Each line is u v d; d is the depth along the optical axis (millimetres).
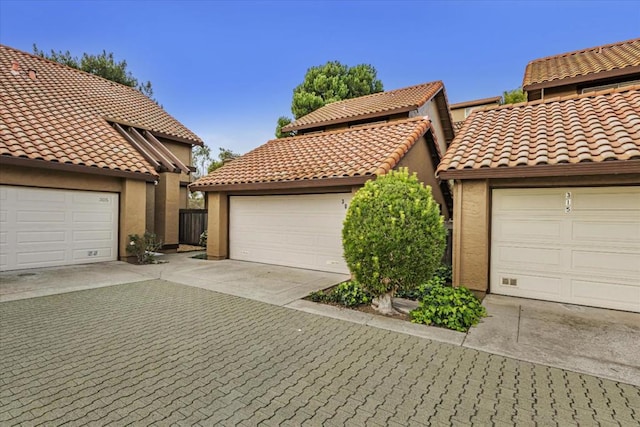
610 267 6023
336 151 10469
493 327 5180
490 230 7008
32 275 8508
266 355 4254
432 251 5617
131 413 3014
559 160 5734
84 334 4852
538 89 12312
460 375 3766
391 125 11586
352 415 3031
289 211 10234
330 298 6656
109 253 10836
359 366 3973
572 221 6309
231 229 11719
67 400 3203
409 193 5867
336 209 9273
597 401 3264
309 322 5457
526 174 6023
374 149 9680
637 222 5832
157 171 12164
